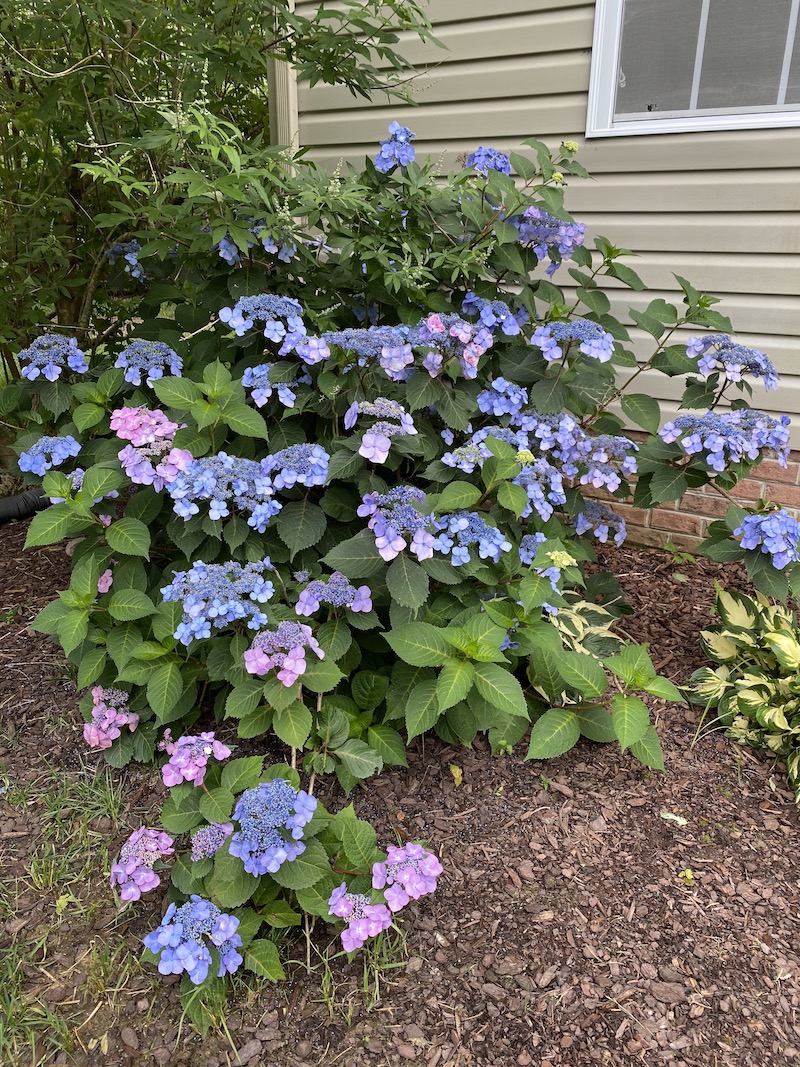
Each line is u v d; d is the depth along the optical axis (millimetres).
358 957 1756
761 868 1985
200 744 1833
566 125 3467
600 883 1933
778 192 3133
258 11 3158
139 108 3332
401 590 1958
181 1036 1608
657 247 3432
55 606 2133
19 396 2510
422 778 2244
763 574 2355
